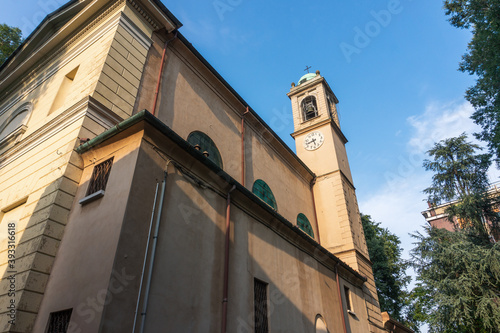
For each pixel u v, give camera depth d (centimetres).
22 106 1311
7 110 1413
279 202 1748
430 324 2092
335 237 2019
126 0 1133
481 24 1738
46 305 631
